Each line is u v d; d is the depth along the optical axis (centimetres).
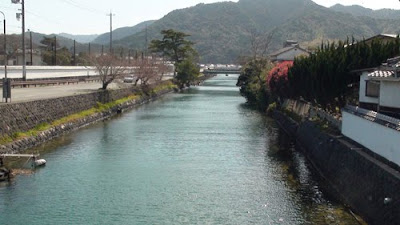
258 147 3008
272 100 5150
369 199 1564
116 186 2039
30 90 4691
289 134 3566
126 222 1603
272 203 1808
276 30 16588
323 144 2377
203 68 14575
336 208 1734
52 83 5809
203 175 2253
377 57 2323
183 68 9831
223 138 3353
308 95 3094
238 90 9031
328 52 2834
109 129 3744
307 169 2388
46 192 1927
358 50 2514
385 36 3475
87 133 3503
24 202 1795
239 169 2384
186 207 1766
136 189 1997
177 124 4103
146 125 4019
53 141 3100
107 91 5125
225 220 1623
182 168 2397
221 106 5831
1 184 2031
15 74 5125
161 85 8431
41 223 1586
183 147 2981
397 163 1513
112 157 2639
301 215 1661
